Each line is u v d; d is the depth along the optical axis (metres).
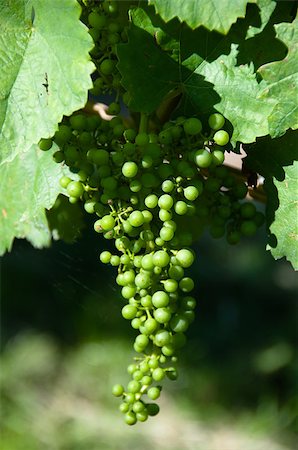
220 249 2.71
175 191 0.62
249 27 0.61
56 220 0.75
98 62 0.63
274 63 0.59
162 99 0.62
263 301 2.52
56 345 2.33
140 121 0.64
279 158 0.63
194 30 0.61
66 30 0.59
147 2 0.61
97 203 0.63
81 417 2.00
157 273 0.61
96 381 2.17
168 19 0.59
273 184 0.63
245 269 2.63
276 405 2.05
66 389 2.13
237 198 0.65
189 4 0.59
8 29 0.60
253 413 2.06
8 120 0.59
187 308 0.63
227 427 2.02
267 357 2.19
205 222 0.72
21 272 2.48
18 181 0.69
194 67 0.62
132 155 0.61
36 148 0.68
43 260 2.37
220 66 0.61
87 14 0.62
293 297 2.52
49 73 0.59
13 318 2.43
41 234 0.74
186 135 0.61
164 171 0.61
